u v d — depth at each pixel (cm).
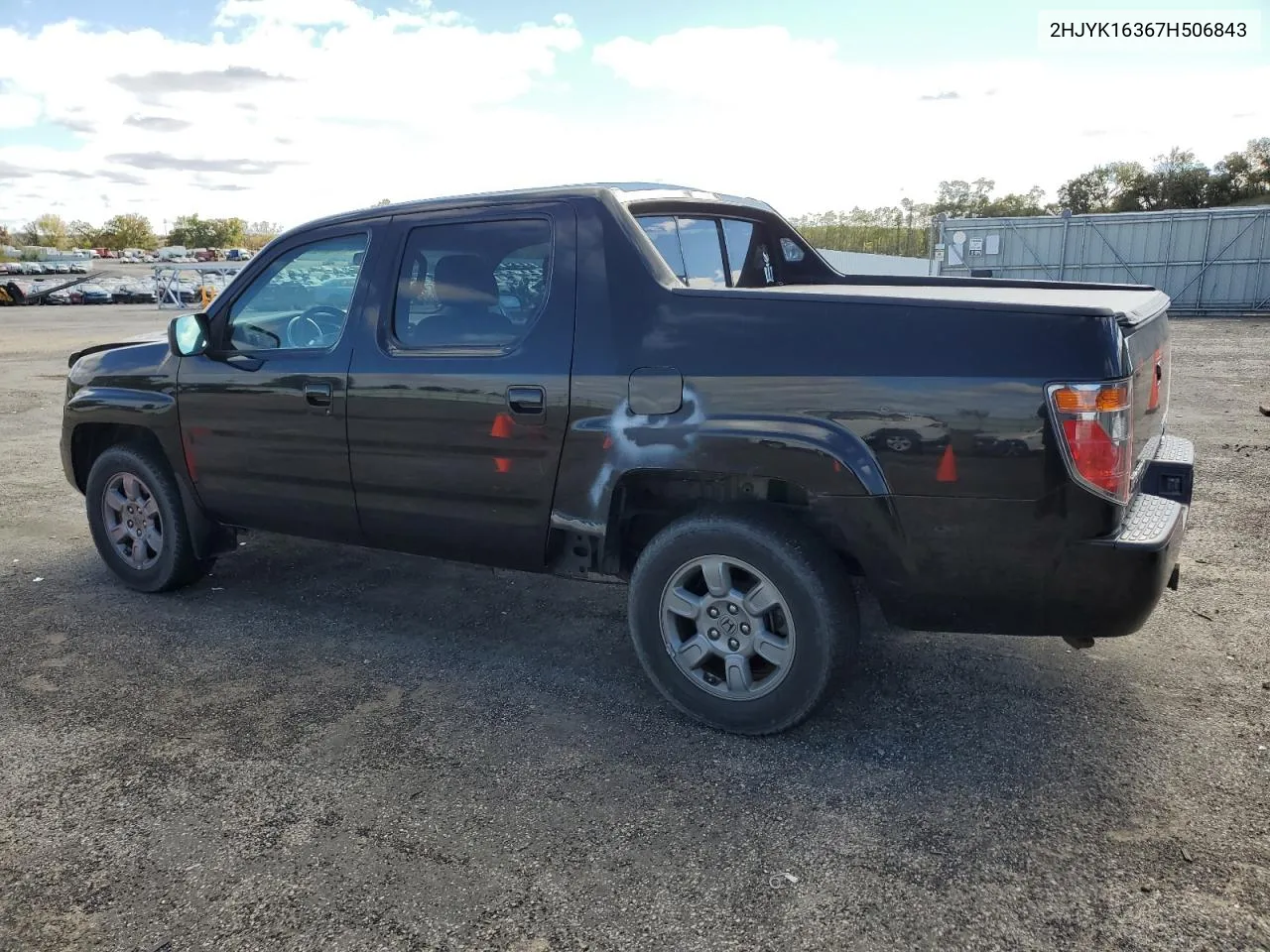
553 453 331
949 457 271
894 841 260
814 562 297
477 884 247
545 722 336
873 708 338
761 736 320
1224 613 412
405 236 373
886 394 277
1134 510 292
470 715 343
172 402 436
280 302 411
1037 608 279
